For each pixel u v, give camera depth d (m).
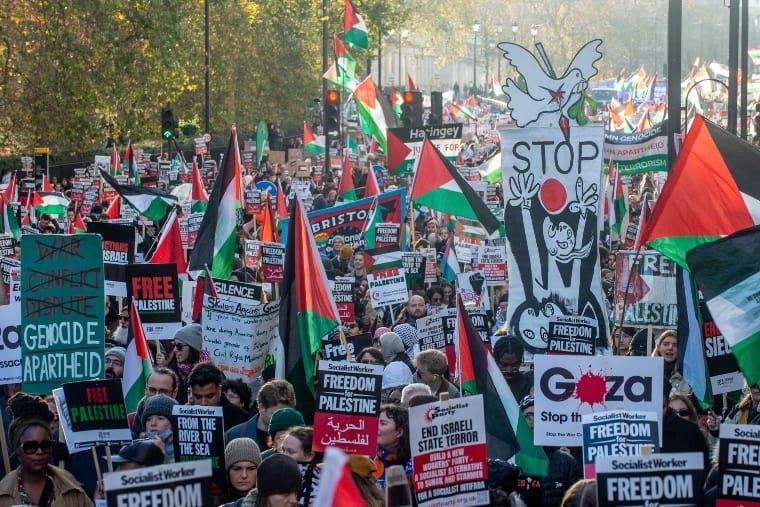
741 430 6.71
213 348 11.85
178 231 15.64
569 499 6.70
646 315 12.97
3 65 45.59
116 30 46.97
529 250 13.23
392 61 136.62
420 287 17.81
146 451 7.94
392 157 28.44
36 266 9.43
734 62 25.19
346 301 15.21
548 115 13.20
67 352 9.46
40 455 7.82
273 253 16.03
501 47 13.30
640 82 69.88
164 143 59.66
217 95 61.00
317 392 8.34
